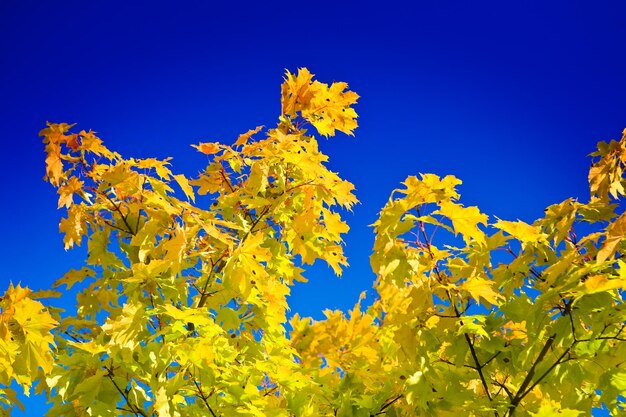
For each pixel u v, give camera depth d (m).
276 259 4.02
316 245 3.94
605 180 4.03
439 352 3.85
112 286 4.34
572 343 3.20
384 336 3.92
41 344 2.75
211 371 3.02
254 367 3.30
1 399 3.08
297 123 4.46
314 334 4.05
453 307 3.43
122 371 3.39
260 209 3.87
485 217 2.95
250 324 4.08
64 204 4.07
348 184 3.54
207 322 2.88
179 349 2.97
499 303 3.44
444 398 3.39
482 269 3.53
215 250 3.84
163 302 3.65
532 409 3.41
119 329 2.91
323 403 3.78
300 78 4.38
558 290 2.92
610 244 2.73
